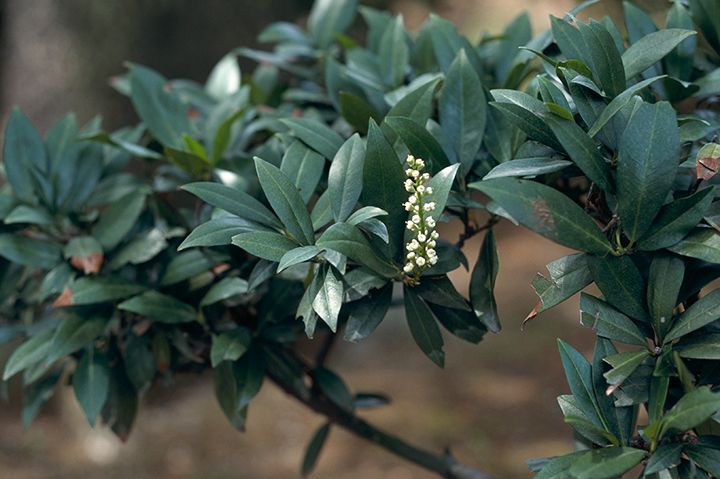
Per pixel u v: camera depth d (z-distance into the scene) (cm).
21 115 100
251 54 114
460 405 274
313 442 108
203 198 83
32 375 94
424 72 103
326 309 79
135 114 249
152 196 99
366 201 81
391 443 107
